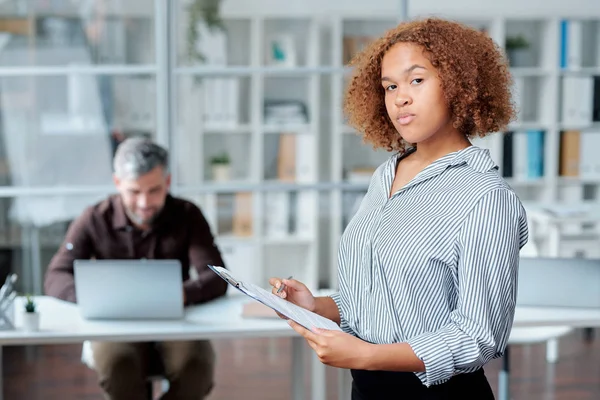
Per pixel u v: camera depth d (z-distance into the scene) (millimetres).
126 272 2840
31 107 4711
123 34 4695
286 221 4973
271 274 5020
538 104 5836
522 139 5742
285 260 5020
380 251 1707
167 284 2852
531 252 3814
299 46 4863
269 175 4930
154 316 2902
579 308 3006
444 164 1699
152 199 3133
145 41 4707
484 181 1636
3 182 4758
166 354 3139
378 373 1755
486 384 1761
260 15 4801
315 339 1617
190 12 4727
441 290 1664
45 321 2898
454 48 1638
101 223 3248
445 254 1637
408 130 1674
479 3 5652
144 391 3104
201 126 4820
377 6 4891
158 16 4688
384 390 1748
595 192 5930
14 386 4469
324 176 4969
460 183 1659
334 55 4891
